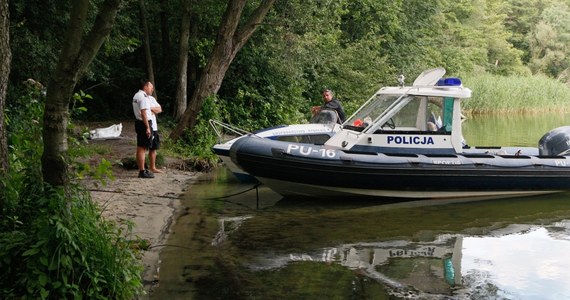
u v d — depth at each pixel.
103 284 4.30
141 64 20.86
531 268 6.11
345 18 25.02
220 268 5.86
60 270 4.13
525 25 51.12
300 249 6.60
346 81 21.20
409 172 9.05
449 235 7.33
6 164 4.74
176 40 19.53
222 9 16.66
